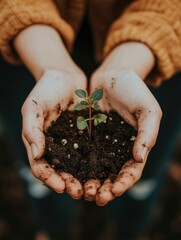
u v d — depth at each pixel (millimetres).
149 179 587
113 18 486
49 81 390
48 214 619
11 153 797
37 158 342
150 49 424
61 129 401
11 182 750
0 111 564
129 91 385
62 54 427
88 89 425
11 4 409
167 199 725
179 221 696
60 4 457
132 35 425
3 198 724
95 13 482
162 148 566
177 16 420
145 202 605
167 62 432
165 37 420
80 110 421
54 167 364
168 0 420
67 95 402
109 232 684
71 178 349
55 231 648
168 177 754
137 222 639
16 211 707
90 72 578
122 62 420
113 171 364
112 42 441
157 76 458
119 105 407
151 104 368
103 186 344
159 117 365
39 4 421
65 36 447
